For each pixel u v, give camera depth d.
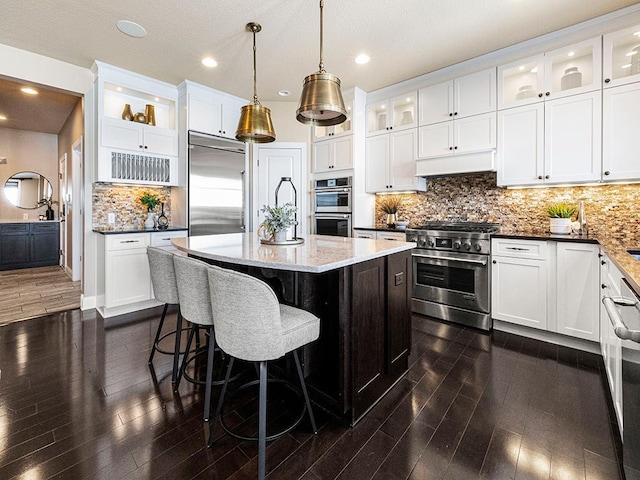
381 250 1.92
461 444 1.56
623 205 2.81
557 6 2.48
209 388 1.73
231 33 2.82
